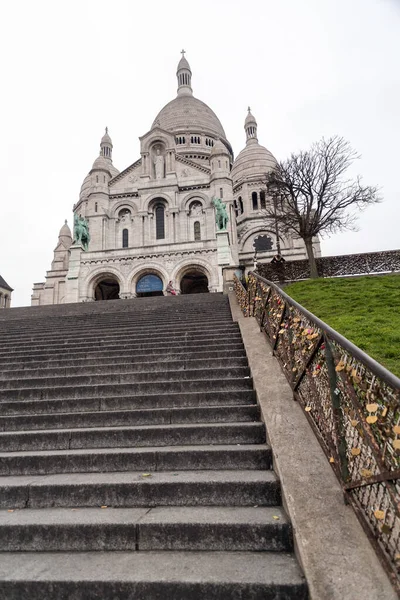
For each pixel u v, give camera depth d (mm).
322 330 4008
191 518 3443
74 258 35156
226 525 3305
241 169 55406
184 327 10953
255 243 50031
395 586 2424
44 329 13156
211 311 13820
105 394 6828
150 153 45375
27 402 6527
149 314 14477
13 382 7672
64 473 4637
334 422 3510
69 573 2980
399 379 2531
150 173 44406
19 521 3604
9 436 5387
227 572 2869
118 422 5770
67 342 10844
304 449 4004
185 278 42469
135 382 7156
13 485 4156
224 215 35188
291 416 4676
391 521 2682
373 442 2789
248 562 3012
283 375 5875
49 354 9500
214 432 5035
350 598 2412
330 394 3637
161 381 6781
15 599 2871
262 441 4910
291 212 30594
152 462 4559
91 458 4664
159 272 33875
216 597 2689
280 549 3191
